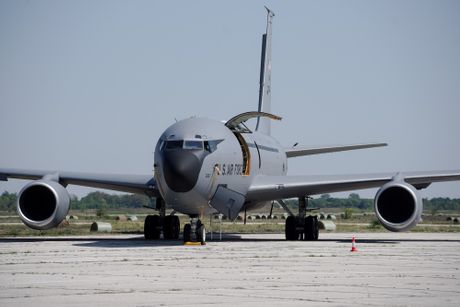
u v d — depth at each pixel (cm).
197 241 8019
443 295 4144
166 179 7500
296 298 4022
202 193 7631
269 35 12250
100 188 8969
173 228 9194
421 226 17475
